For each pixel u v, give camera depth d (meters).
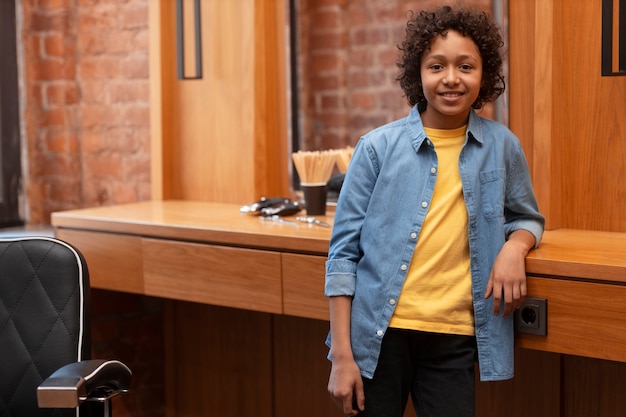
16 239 2.31
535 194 2.55
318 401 3.06
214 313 3.29
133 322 3.45
